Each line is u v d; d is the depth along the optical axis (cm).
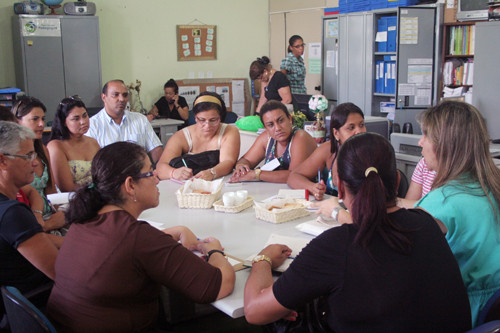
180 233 200
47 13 677
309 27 788
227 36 831
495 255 155
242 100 852
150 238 151
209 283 156
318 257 126
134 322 155
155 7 763
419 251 125
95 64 675
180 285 153
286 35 834
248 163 331
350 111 264
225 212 248
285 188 293
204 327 273
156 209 256
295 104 575
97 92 681
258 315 139
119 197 157
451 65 603
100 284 148
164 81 787
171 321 258
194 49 802
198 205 256
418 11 596
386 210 126
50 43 646
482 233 154
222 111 344
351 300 122
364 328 123
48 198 270
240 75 853
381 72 647
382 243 124
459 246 156
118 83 381
